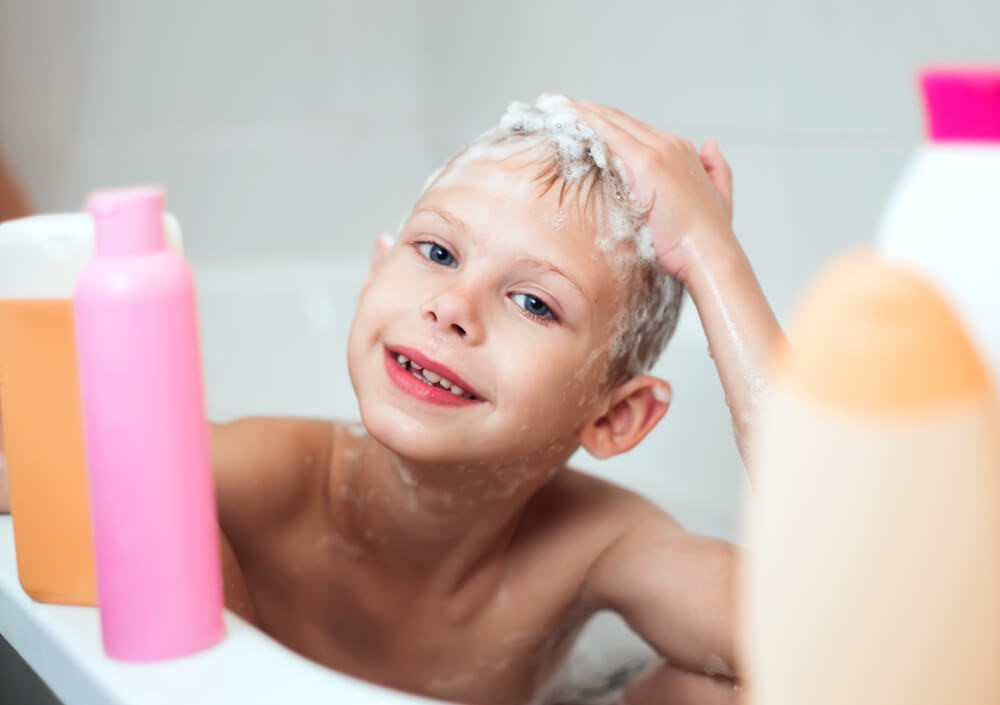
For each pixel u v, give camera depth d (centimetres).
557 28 179
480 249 84
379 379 85
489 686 103
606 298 87
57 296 64
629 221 88
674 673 97
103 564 58
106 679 57
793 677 36
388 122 212
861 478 34
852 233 138
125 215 55
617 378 93
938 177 41
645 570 97
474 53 200
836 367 35
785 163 145
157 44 194
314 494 99
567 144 89
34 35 185
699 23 154
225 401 168
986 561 34
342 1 207
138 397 56
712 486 135
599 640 116
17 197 169
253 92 201
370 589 99
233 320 171
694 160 91
